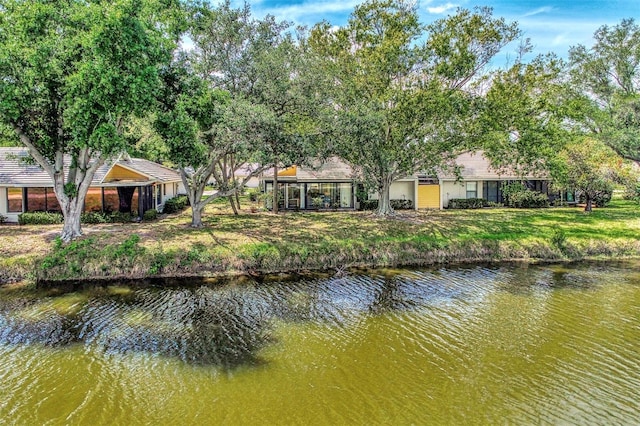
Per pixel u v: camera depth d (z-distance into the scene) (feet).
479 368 30.35
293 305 43.45
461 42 70.23
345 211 100.27
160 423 23.90
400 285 50.42
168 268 54.03
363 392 27.20
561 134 76.59
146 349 33.22
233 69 63.98
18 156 72.38
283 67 62.59
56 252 54.08
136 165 94.12
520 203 107.65
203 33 64.95
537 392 27.30
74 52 48.01
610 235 68.95
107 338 35.24
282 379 28.78
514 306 43.14
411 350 33.14
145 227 71.67
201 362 31.12
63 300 44.57
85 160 61.21
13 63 47.57
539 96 73.87
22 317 39.78
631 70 90.89
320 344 34.24
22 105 49.83
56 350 32.96
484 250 63.98
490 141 73.41
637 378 29.01
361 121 65.62
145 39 47.70
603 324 38.45
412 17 72.08
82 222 76.18
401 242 63.87
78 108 46.06
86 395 26.66
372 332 36.63
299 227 73.41
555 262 61.67
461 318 39.91
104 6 46.06
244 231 68.90
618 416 24.79
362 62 73.77
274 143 59.11
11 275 50.85
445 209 104.83
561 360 31.60
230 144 61.93
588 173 89.25
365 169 81.41
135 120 63.93
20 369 29.89
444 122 73.10
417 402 26.09
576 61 94.84
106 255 54.08
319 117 65.00
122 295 46.29
